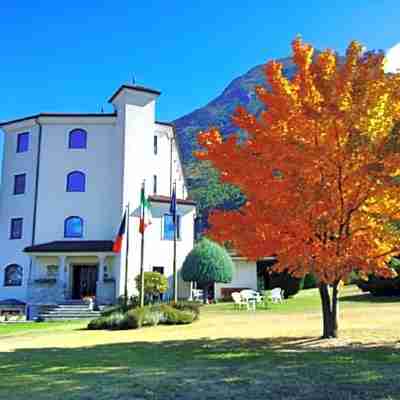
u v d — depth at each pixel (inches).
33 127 1510.8
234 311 1061.8
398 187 441.1
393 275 463.5
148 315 807.1
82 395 283.7
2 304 1374.3
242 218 474.3
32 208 1456.7
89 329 810.8
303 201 438.6
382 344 478.0
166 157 1584.6
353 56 448.8
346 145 433.1
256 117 484.7
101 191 1451.8
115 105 1535.4
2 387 312.2
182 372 354.3
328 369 345.7
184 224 1470.2
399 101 441.7
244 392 283.3
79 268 1439.5
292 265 455.8
